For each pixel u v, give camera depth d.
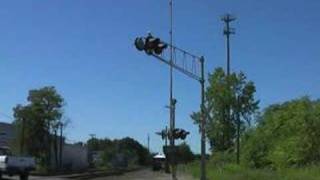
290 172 47.78
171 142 48.00
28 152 94.44
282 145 59.44
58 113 97.31
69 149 113.12
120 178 70.38
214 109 80.94
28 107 95.06
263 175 48.94
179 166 108.00
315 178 43.38
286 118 65.31
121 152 173.12
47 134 96.12
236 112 80.50
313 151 54.69
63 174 78.62
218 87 80.25
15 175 53.38
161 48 26.67
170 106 55.88
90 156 137.88
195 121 67.88
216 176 57.81
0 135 104.44
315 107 58.03
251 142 69.81
